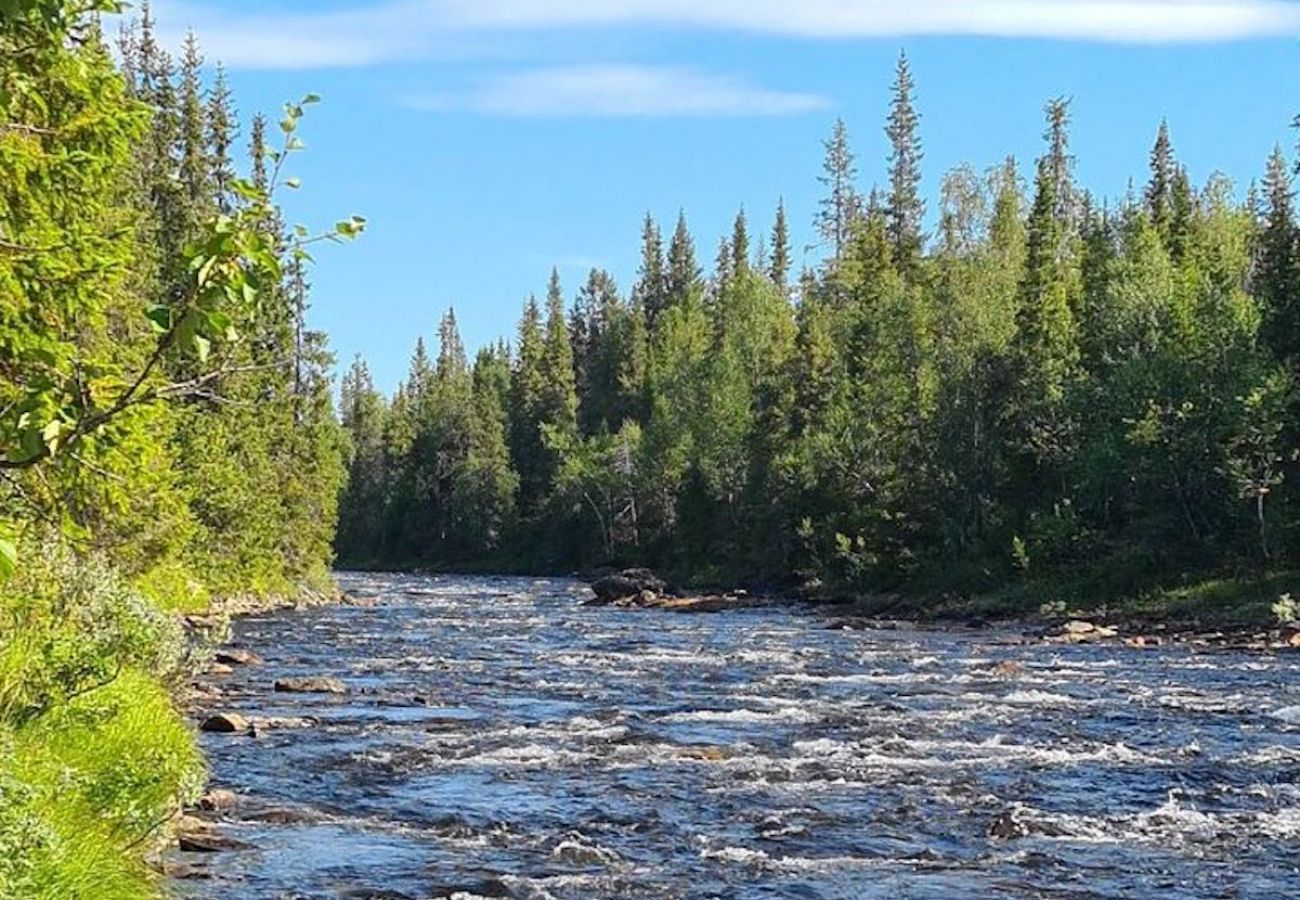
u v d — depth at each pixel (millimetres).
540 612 63062
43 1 5453
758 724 25828
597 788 19359
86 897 10070
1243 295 69375
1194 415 59406
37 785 10969
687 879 14609
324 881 13859
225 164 60688
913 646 45188
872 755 22375
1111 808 18406
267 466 65938
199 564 56938
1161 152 108000
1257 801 18969
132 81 60812
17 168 10562
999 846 16328
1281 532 55875
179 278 5012
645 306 146500
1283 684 33688
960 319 74562
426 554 126750
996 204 106750
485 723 25422
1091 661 40000
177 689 20297
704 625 54875
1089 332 71000
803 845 16250
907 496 71875
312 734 23531
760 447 85812
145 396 5148
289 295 70000
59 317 8641
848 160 120875
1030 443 68188
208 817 16547
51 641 14039
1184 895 14242
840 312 99062
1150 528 59594
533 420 128375
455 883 14109
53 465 5875
